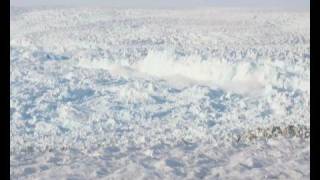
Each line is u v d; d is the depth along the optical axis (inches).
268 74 1119.0
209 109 928.9
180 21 3260.3
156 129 767.7
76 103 986.7
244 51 1631.4
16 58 1444.4
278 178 426.3
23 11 3718.0
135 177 440.8
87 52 1700.3
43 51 1615.4
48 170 466.6
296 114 836.6
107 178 438.9
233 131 708.7
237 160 487.5
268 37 2390.5
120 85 1141.1
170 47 1929.1
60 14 3496.6
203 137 636.1
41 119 847.7
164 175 446.0
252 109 917.8
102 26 2871.6
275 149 517.7
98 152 546.0
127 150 557.9
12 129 764.6
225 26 2960.1
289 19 3277.6
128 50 1804.9
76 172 458.6
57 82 1154.7
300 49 1761.8
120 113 908.0
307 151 500.4
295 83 1072.8
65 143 647.1
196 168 463.8
